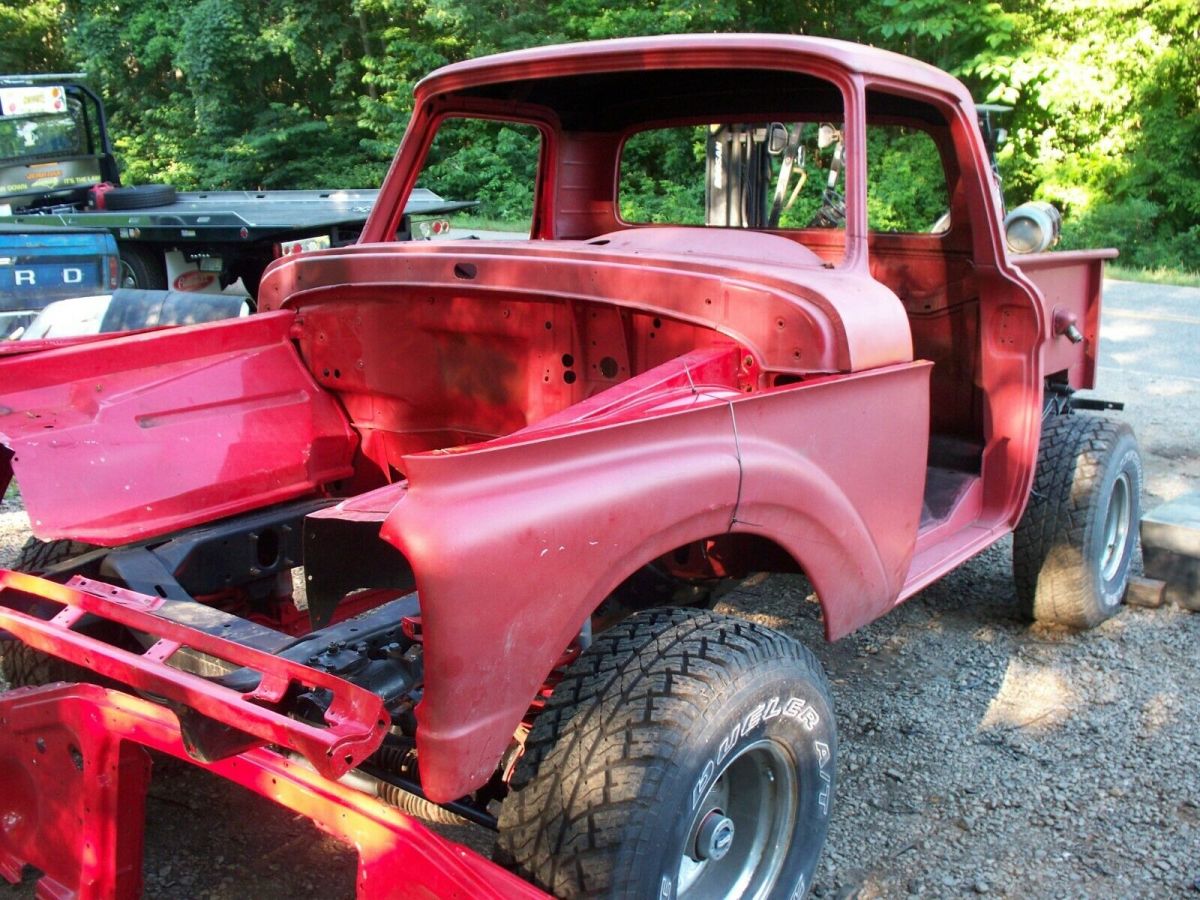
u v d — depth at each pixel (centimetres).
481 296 325
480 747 208
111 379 325
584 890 218
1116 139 2117
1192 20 2112
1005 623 464
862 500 291
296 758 272
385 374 352
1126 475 459
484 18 2292
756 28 2178
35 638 252
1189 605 479
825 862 304
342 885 296
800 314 275
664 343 301
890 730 374
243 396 349
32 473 290
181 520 314
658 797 219
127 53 2630
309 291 360
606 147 441
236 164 2481
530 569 210
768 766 256
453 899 211
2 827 278
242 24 2430
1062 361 443
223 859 305
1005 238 386
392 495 251
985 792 338
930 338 409
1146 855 307
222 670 236
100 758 249
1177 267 1966
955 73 2116
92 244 841
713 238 337
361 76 2581
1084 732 373
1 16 2838
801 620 464
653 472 232
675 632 244
